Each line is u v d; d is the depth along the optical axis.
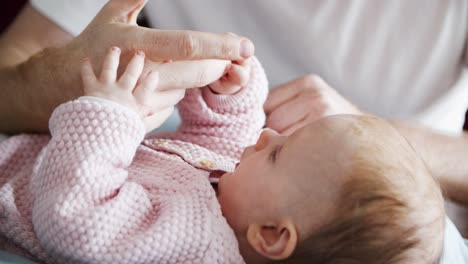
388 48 1.39
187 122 1.03
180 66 0.79
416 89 1.42
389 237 0.75
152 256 0.73
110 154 0.76
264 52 1.40
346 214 0.76
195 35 0.76
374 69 1.40
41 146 1.01
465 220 1.33
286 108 1.17
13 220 0.81
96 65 0.83
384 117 1.42
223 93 0.98
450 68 1.42
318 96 1.17
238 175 0.85
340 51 1.38
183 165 0.89
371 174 0.76
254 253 0.82
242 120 1.00
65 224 0.71
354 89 1.40
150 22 1.41
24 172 0.93
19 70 1.01
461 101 1.48
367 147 0.78
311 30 1.36
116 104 0.77
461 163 1.26
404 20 1.38
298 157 0.81
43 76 0.93
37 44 1.22
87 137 0.76
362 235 0.75
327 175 0.78
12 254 0.76
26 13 1.27
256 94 1.00
